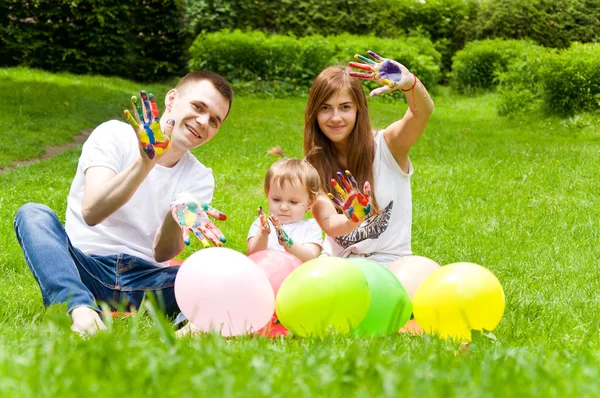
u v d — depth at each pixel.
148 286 3.21
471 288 2.79
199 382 1.82
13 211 5.73
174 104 3.27
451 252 5.22
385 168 3.66
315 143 3.70
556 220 6.13
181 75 17.11
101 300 3.20
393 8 18.00
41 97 12.13
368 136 3.64
